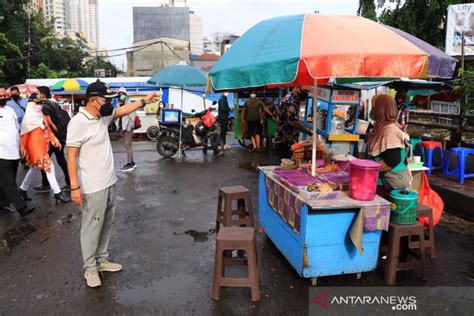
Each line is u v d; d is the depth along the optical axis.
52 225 5.36
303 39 3.18
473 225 5.40
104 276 3.92
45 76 31.52
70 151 3.48
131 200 6.52
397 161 3.81
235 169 8.95
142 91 17.56
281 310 3.33
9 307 3.39
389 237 3.76
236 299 3.49
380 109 3.89
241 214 4.89
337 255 3.71
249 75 3.28
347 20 3.56
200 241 4.79
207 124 10.55
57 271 4.04
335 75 3.00
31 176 6.36
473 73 6.60
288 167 4.58
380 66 3.06
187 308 3.36
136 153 11.29
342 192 3.81
